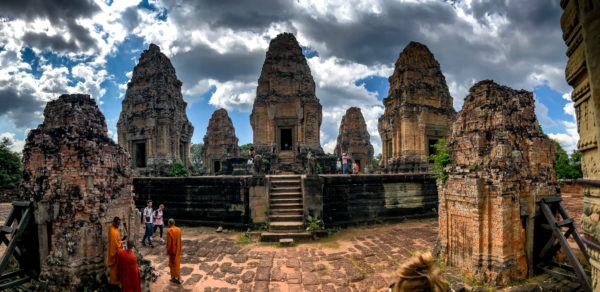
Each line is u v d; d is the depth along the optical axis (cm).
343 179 1543
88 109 816
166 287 805
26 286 744
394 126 2547
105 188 786
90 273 733
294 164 2478
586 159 278
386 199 1655
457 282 762
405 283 225
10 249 707
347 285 829
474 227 783
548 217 787
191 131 2945
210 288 805
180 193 1638
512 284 739
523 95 877
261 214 1450
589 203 272
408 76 2495
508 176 759
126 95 2611
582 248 736
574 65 272
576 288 714
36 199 759
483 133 814
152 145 2439
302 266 971
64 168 758
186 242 1275
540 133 880
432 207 1773
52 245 753
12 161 2938
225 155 4166
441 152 927
